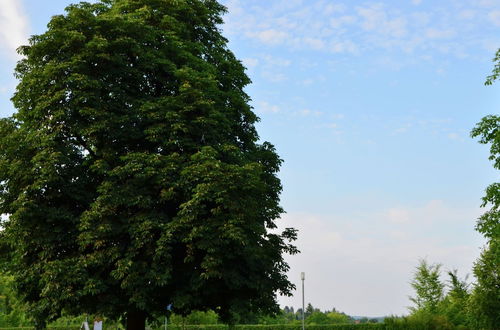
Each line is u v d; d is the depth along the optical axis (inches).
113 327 1457.9
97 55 756.0
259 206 860.6
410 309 1892.2
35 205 706.8
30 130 781.3
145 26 816.3
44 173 703.1
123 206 741.9
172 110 780.0
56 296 681.0
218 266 728.3
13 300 2068.2
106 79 799.7
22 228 715.4
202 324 2047.2
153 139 753.0
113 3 948.0
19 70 859.4
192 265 753.6
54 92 760.3
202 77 821.9
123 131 766.5
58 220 735.1
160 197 739.4
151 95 861.2
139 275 703.7
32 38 811.4
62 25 786.2
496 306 1232.2
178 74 799.1
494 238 900.0
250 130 997.8
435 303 1854.1
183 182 719.7
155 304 783.1
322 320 3531.0
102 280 708.7
